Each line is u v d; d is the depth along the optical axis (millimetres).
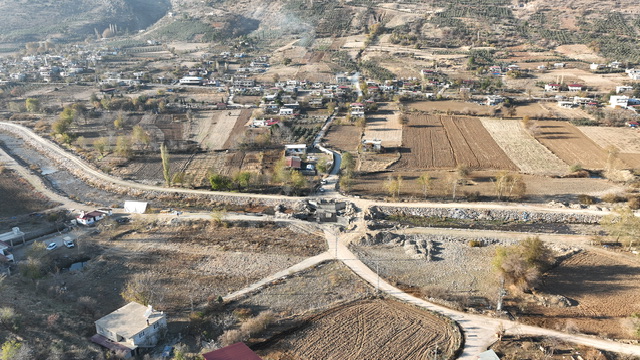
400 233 109562
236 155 161375
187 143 171875
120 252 102250
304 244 105688
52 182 144500
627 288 87375
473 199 126438
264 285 90125
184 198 131125
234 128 187875
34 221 115812
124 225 115062
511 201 125562
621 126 182500
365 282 91062
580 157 155000
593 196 127125
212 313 81125
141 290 85438
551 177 140500
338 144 171000
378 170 147500
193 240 107688
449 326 77500
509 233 108688
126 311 76438
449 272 94938
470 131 181875
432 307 83062
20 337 68312
